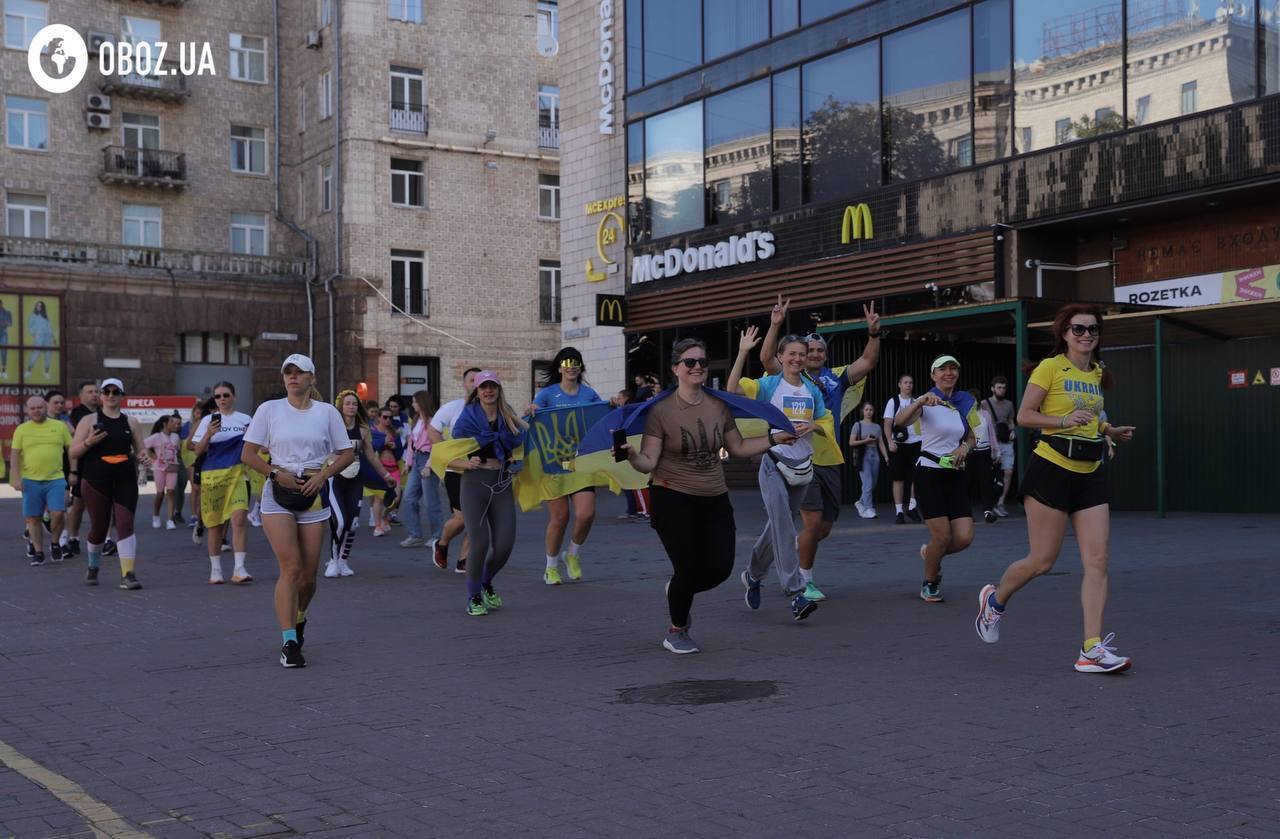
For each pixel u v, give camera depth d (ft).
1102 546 23.11
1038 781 16.06
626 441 24.45
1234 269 61.82
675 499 25.46
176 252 134.82
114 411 39.52
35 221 132.87
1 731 19.93
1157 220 64.95
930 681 22.48
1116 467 62.90
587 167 99.19
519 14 144.25
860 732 18.84
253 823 14.93
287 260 140.05
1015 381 73.00
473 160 141.59
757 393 30.19
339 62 135.33
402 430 67.15
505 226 143.33
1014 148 67.31
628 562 43.91
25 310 127.34
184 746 18.76
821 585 36.19
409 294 138.62
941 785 15.98
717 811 15.11
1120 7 62.39
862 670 23.66
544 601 34.55
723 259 85.56
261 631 30.09
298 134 144.56
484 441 31.42
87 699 22.31
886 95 74.28
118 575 43.14
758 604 30.78
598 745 18.42
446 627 30.27
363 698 22.06
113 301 131.44
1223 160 58.18
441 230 139.85
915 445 56.13
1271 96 56.34
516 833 14.43
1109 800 15.20
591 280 98.68
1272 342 57.06
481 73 142.10
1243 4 57.41
